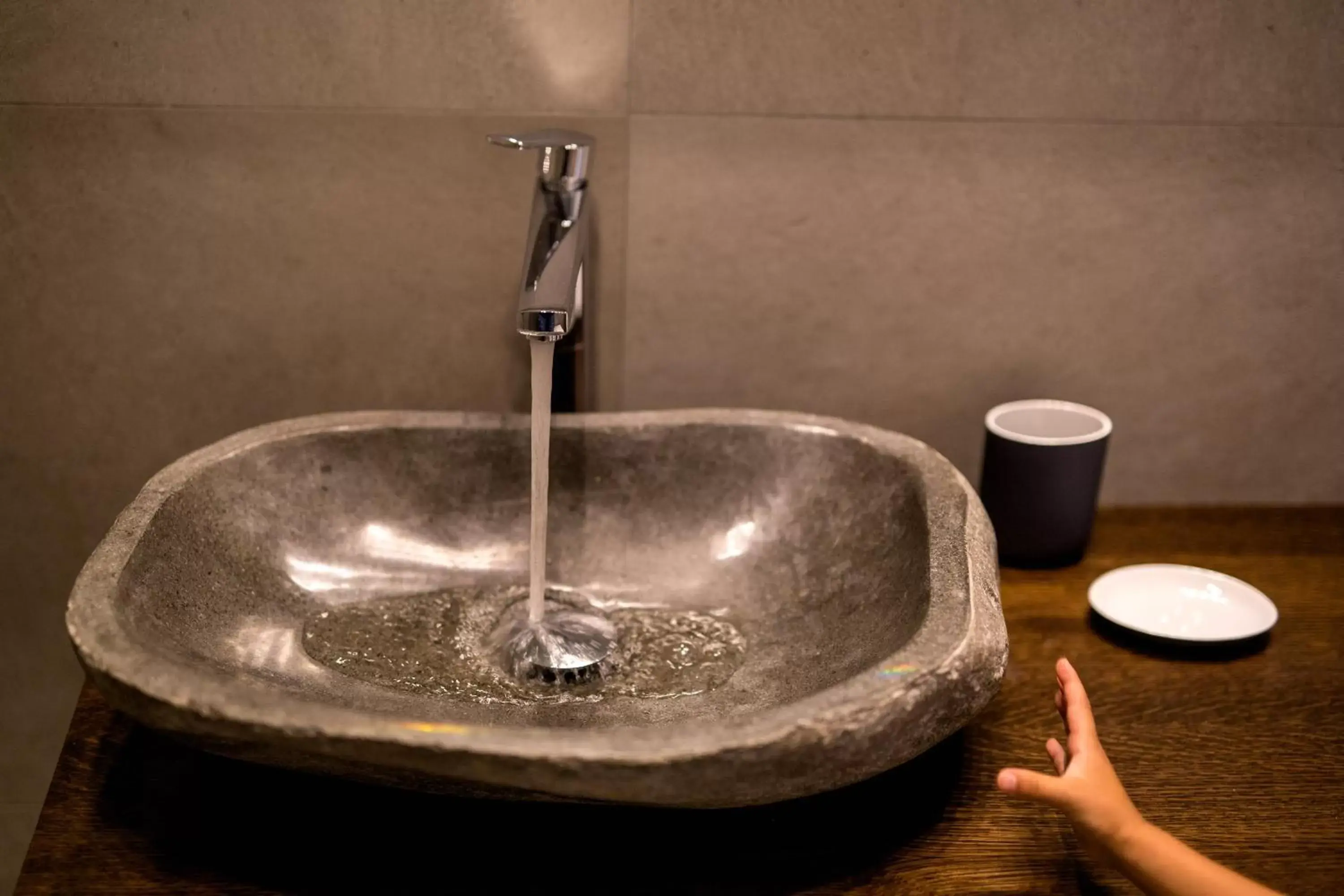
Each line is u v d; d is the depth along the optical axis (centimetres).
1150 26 93
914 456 85
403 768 57
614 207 96
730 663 81
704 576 90
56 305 95
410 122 92
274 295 97
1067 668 69
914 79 93
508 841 68
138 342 97
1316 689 83
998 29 92
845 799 71
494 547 92
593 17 90
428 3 88
